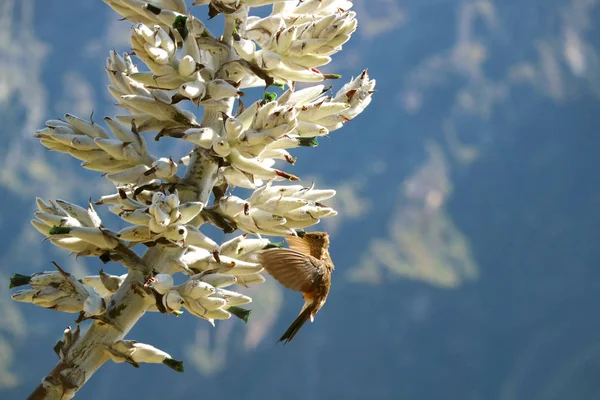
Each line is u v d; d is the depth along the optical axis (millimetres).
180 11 6105
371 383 75875
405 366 77812
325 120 6250
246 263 5980
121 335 5684
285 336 6242
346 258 84312
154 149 44969
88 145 5867
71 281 5645
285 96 6109
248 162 5848
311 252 6715
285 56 6020
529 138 97938
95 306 5562
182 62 5824
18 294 5617
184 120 5930
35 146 75750
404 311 80250
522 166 96125
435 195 90250
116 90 6234
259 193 5984
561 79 104000
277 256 6156
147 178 5855
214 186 6113
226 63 6109
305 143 6199
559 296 86188
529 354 80312
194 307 5559
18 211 69062
